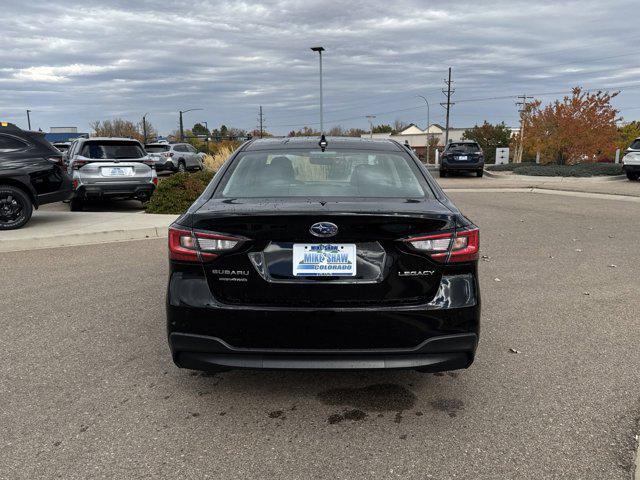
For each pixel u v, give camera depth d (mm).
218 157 25062
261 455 2760
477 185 19766
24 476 2568
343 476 2584
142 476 2574
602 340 4355
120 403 3307
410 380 3654
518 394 3436
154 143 26094
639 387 3520
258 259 2904
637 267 6832
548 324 4730
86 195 11617
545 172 22969
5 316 4906
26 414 3162
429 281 2928
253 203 3104
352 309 2855
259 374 3742
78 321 4770
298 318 2855
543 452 2781
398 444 2863
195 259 2941
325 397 3406
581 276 6387
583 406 3270
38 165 9094
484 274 6477
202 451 2793
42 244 8234
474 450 2805
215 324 2902
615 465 2664
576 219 11102
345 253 2877
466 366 3074
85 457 2730
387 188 3395
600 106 29656
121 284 5980
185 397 3391
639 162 19234
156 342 4289
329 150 3832
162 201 11359
